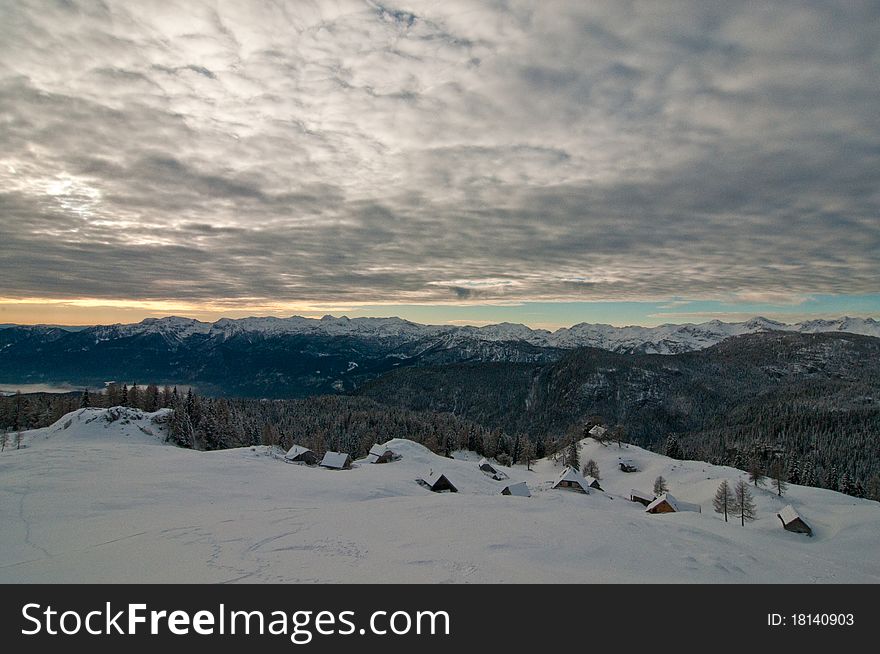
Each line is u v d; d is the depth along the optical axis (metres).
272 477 49.00
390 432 133.00
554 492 70.81
